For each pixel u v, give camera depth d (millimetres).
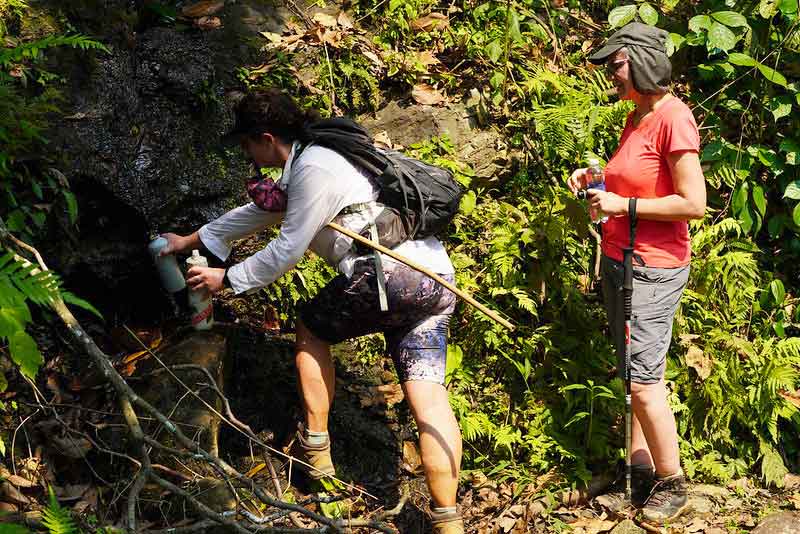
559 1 5723
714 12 5031
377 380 4371
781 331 4848
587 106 4926
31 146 3625
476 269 4641
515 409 4395
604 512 4055
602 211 3604
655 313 3756
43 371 3828
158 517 3523
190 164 4254
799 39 5156
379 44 5152
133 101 4117
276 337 4371
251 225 3604
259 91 3400
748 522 4023
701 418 4504
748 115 5262
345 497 3918
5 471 3512
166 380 3746
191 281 3521
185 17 4926
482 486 4129
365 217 3377
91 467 3520
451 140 4875
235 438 4023
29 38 3801
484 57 5191
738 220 4941
